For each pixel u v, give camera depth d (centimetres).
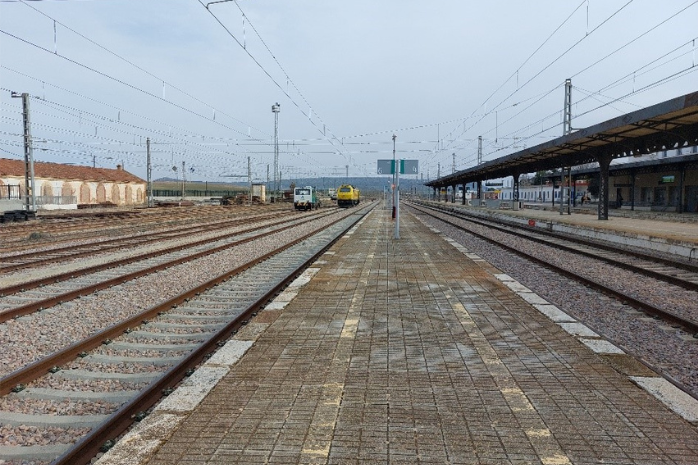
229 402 457
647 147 2258
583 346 624
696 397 464
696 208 3838
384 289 997
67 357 607
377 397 468
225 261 1484
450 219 3881
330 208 6944
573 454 368
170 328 768
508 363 563
